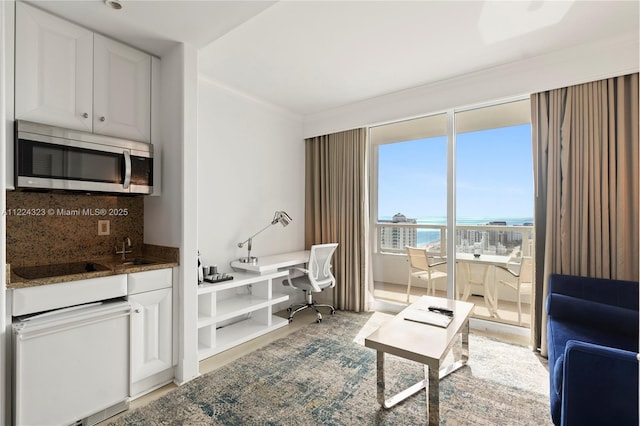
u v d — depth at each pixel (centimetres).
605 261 240
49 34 178
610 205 240
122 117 209
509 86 282
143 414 182
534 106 271
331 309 379
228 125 328
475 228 319
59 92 181
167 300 212
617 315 194
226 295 321
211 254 311
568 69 253
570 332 195
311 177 428
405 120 354
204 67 283
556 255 258
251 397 200
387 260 380
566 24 218
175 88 220
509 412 184
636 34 226
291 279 358
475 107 312
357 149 384
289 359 253
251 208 354
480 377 224
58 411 158
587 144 247
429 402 160
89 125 193
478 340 289
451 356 259
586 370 127
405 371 234
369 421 177
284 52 256
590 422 126
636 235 233
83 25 192
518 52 257
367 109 372
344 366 241
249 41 239
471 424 173
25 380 148
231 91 329
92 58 196
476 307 320
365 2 194
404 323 197
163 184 228
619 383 122
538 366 240
